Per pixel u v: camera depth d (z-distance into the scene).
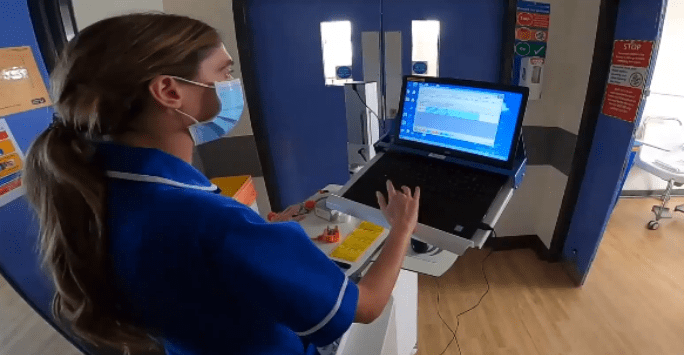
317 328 0.54
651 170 2.99
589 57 2.19
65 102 0.50
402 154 1.25
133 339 0.57
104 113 0.50
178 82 0.52
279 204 2.67
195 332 0.55
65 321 0.59
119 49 0.48
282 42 2.25
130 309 0.55
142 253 0.50
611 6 1.99
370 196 1.08
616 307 2.24
